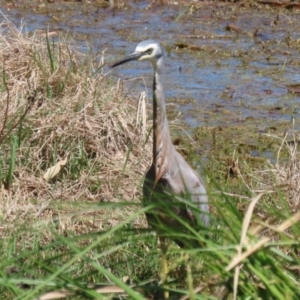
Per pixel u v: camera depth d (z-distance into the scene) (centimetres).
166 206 677
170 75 1708
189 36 2016
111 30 1997
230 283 655
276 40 2028
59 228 958
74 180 1123
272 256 709
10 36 1392
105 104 1241
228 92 1627
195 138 1384
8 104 1154
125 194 1101
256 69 1792
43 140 1165
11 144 1124
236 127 1443
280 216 702
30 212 1000
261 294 659
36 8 2141
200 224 688
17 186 1077
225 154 1320
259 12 2255
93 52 1744
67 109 1209
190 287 623
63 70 1298
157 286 693
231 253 649
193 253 693
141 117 1238
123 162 1170
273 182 1118
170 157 948
